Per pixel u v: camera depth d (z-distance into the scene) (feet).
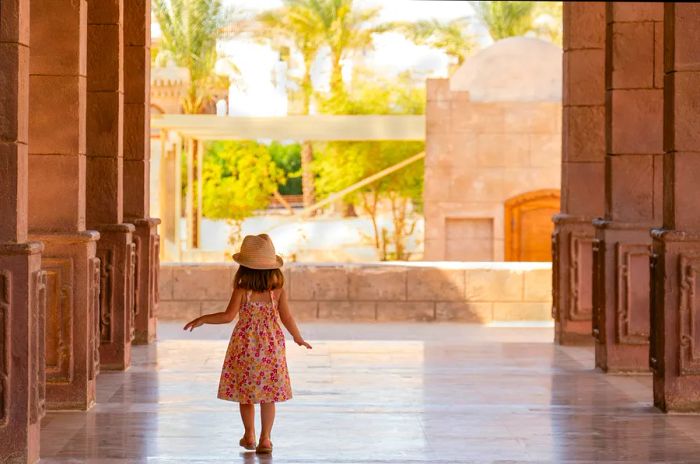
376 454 34.53
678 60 40.63
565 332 62.34
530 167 108.58
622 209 50.90
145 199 60.29
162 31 134.10
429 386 47.70
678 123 40.75
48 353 41.27
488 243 108.88
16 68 32.35
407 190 158.40
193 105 147.54
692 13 40.50
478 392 46.24
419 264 75.36
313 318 74.64
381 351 59.41
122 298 51.31
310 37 169.99
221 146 175.11
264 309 34.37
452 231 109.19
